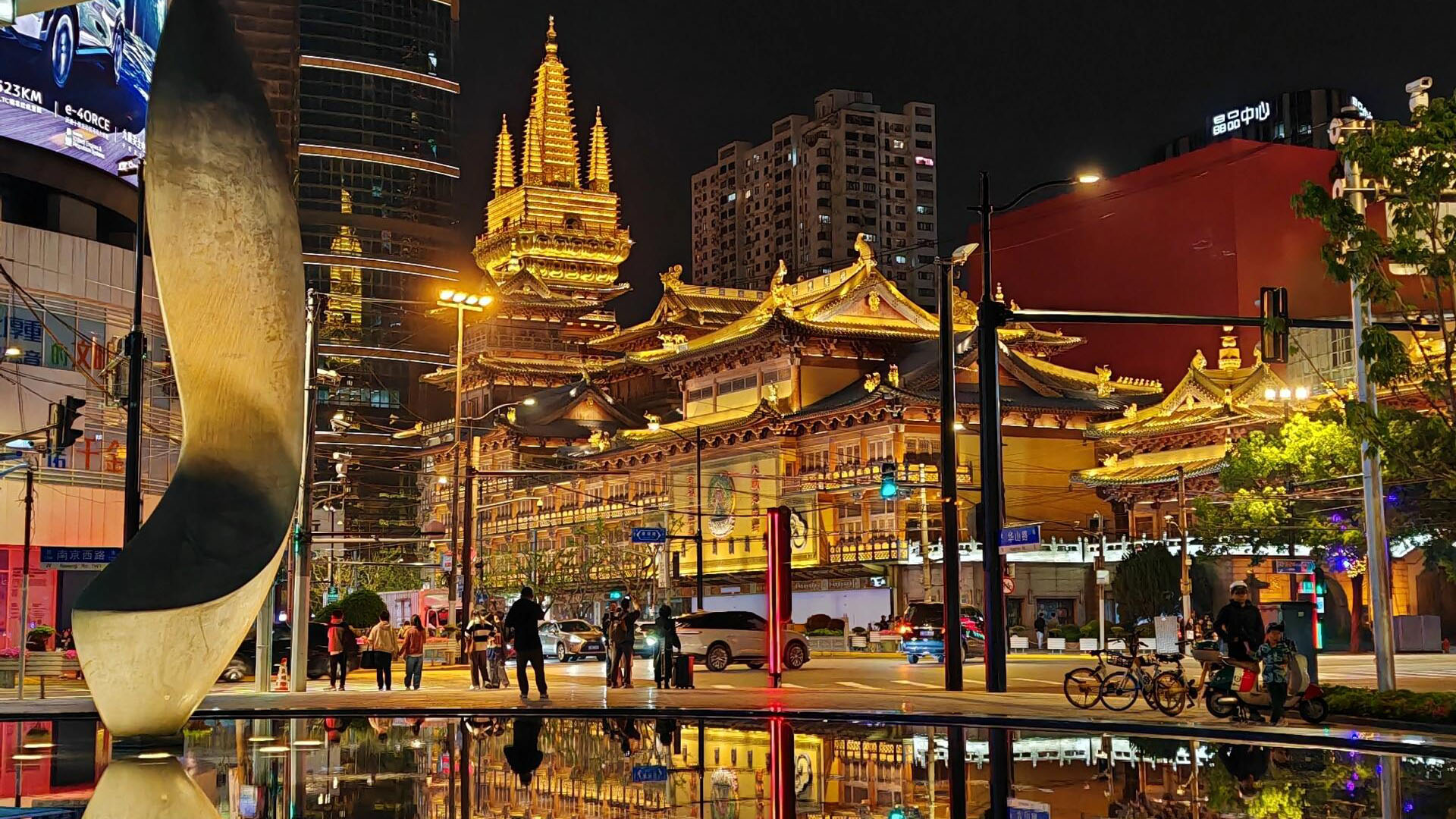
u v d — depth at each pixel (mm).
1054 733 23984
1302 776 17719
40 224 66188
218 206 19734
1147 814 14422
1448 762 19312
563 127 173375
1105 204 121312
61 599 61406
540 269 166000
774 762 19266
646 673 52406
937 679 46000
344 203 192625
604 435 118312
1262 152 110938
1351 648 75188
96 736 23406
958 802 15414
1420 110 26062
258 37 67938
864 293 100250
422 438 144500
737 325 103875
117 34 66312
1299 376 99938
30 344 59344
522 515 125750
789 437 97875
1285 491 64375
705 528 103500
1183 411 89812
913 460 91000
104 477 62094
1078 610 84312
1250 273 109188
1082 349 122000
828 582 93188
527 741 22516
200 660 18766
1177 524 87938
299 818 13875
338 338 187500
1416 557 79812
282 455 19891
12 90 60469
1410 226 25906
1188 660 58938
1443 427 26016
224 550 18797
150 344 66250
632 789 16375
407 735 23594
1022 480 95000
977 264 134375
